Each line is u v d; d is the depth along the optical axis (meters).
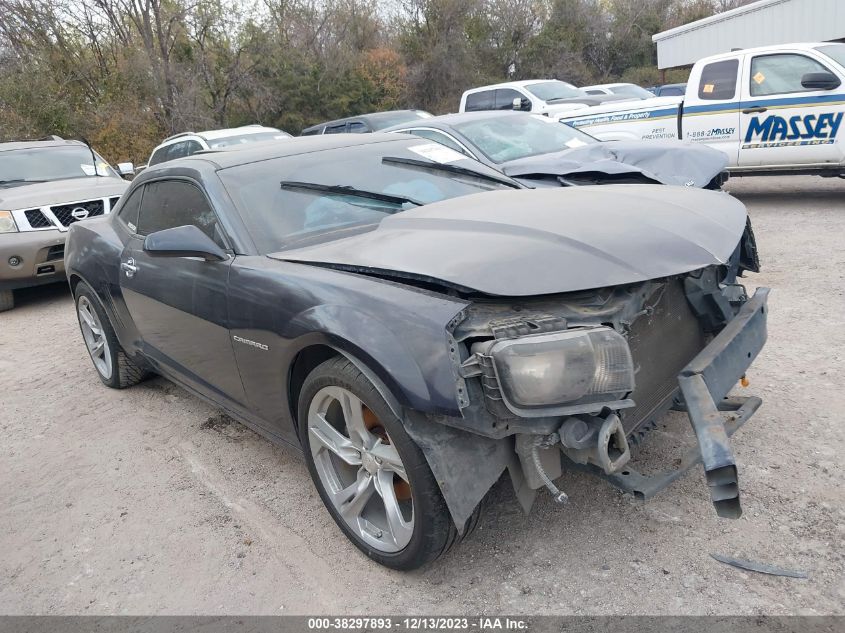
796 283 5.76
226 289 3.23
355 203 3.60
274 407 3.23
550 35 37.56
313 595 2.74
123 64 22.88
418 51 33.09
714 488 2.31
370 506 2.98
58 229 7.95
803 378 4.00
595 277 2.46
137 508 3.54
